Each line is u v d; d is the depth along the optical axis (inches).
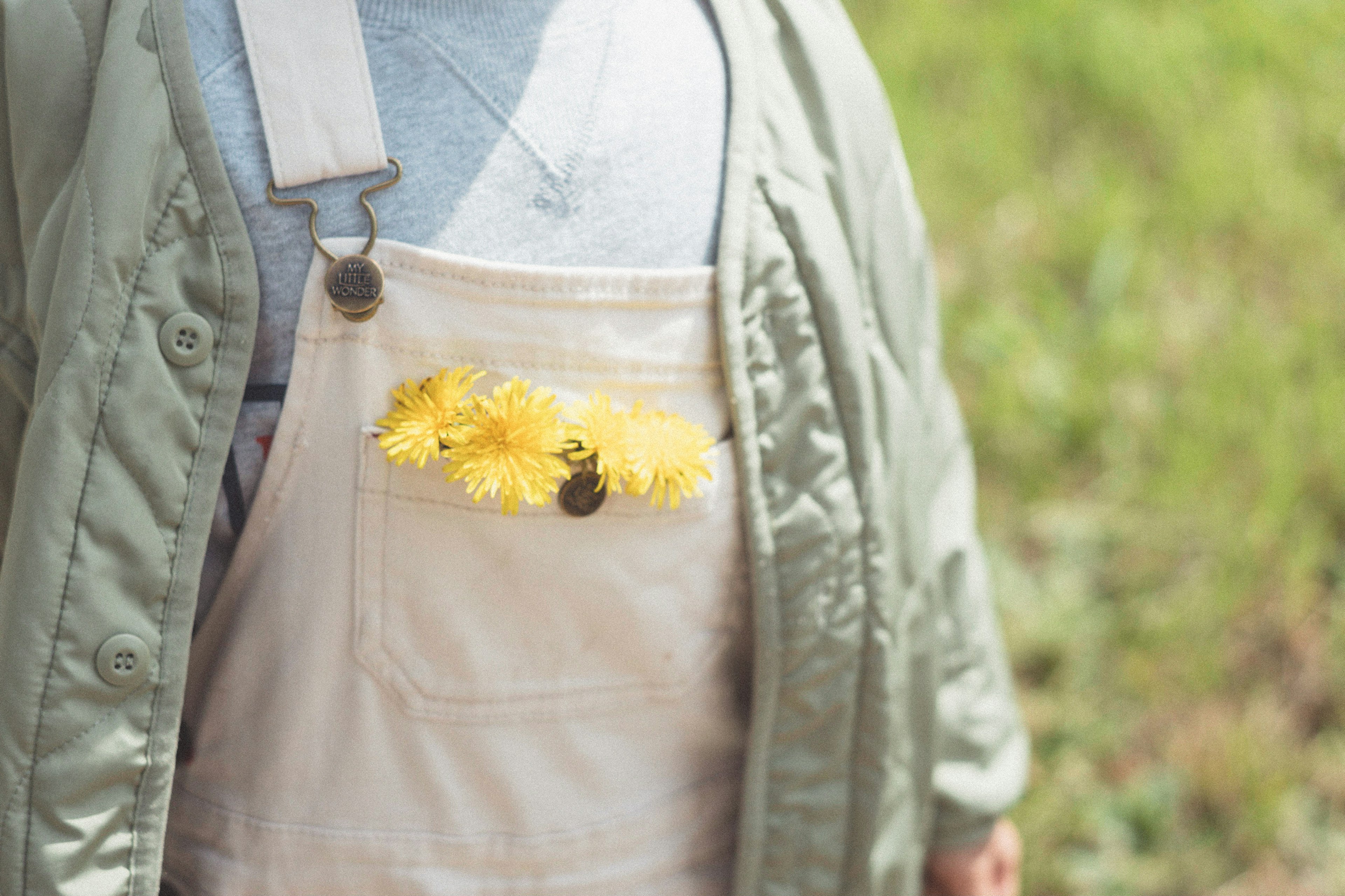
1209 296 93.3
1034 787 66.2
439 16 35.0
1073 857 64.6
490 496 35.5
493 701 36.7
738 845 38.9
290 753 36.6
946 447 41.8
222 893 37.1
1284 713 70.2
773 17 37.7
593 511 36.0
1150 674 71.1
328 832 36.9
